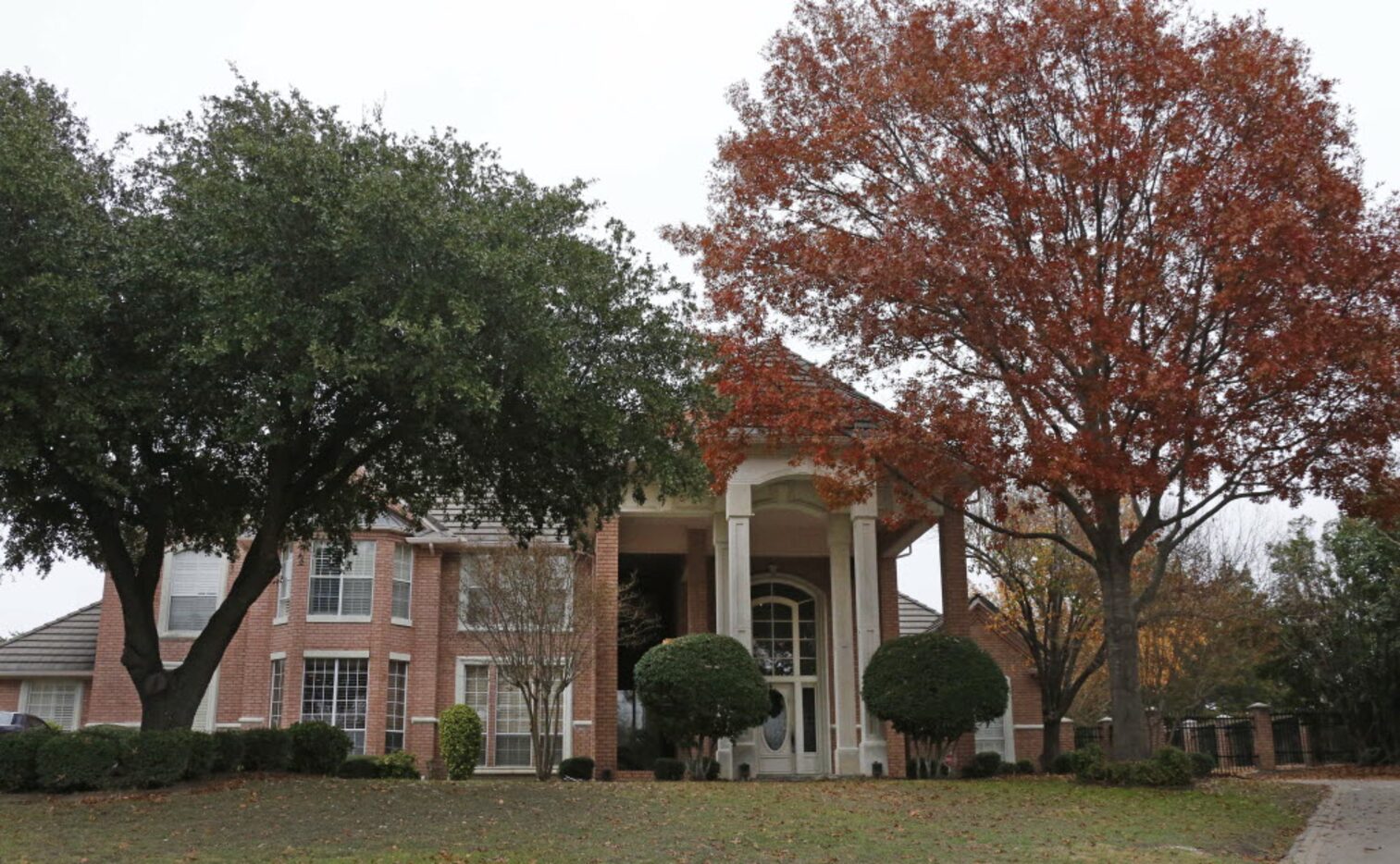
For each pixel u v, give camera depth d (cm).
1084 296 1627
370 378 1434
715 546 2375
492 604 2258
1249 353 1584
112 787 1454
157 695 1609
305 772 1756
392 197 1342
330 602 2641
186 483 1739
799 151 1883
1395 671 2916
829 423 1775
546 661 2231
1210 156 1669
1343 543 3077
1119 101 1742
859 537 2216
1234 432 1691
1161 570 1898
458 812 1386
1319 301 1571
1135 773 1756
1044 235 1705
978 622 3158
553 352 1461
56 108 1535
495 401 1366
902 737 2303
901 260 1672
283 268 1382
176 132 1570
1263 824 1486
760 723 2062
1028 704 3136
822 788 1720
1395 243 1597
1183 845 1315
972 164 1755
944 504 1853
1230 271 1539
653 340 1614
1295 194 1586
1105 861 1198
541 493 1822
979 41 1786
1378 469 1706
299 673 2588
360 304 1343
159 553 1672
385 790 1529
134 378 1423
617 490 1800
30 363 1301
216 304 1309
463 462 1780
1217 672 3058
